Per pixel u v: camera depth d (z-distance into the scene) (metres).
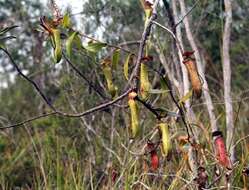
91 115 4.45
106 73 2.26
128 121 3.89
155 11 2.04
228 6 3.17
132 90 1.95
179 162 3.28
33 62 5.89
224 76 3.20
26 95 6.51
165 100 3.83
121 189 3.31
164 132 2.08
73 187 3.50
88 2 4.36
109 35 4.50
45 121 5.25
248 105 4.38
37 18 5.52
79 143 4.49
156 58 3.83
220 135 2.50
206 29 4.70
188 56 2.11
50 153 4.04
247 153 3.00
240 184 3.13
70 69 4.51
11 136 5.27
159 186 3.11
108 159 3.93
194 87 2.09
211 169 2.87
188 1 4.15
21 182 4.60
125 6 4.74
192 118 3.11
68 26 2.13
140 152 3.15
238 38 5.61
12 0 5.76
